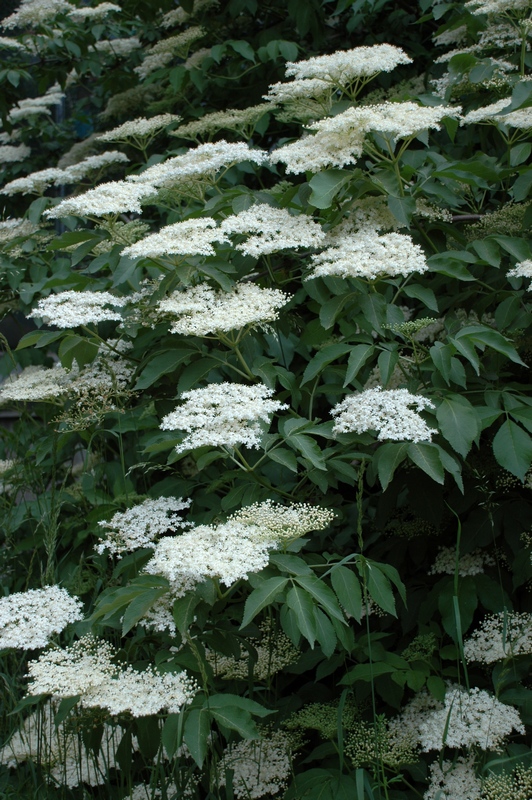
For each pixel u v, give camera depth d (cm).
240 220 389
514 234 438
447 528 433
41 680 310
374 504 466
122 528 360
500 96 493
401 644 412
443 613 370
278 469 445
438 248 432
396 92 593
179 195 487
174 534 434
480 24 527
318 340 411
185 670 317
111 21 816
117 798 371
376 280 387
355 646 354
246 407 329
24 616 335
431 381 375
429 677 350
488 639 365
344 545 458
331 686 427
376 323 368
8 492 553
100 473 516
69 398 441
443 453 323
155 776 331
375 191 426
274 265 448
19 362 662
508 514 393
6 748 385
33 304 624
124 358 464
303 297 449
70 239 437
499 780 311
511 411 353
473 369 397
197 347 396
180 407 340
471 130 527
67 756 387
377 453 328
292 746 372
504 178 445
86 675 312
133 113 802
